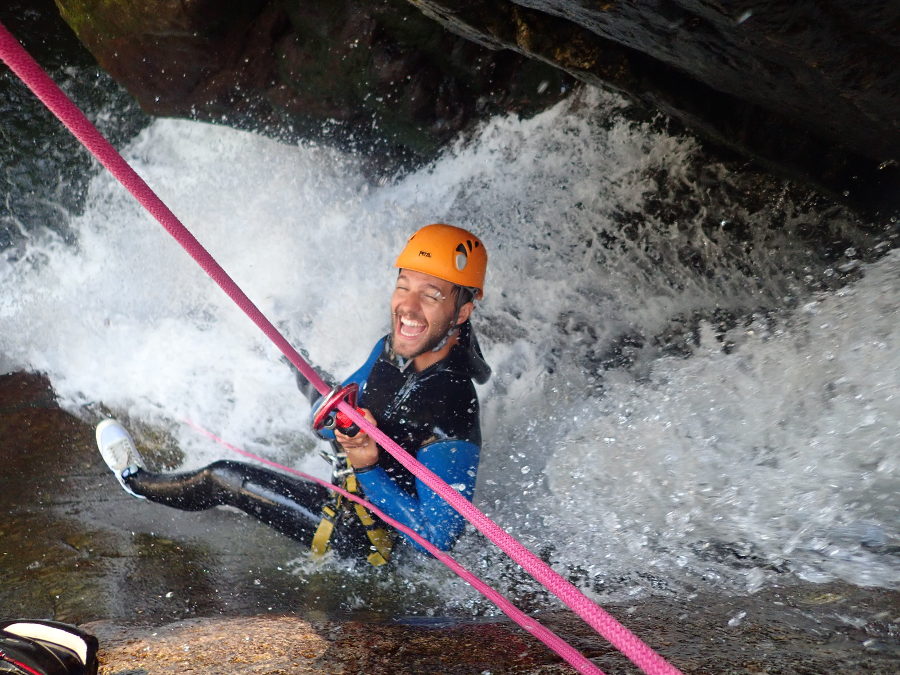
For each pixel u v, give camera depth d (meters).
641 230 8.17
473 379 4.55
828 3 2.99
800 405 5.16
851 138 5.00
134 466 4.76
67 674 2.54
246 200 8.75
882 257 6.53
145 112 8.30
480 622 3.23
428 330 4.28
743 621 2.85
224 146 8.77
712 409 5.54
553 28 4.71
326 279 8.26
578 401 6.49
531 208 8.45
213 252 8.61
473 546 4.40
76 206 8.77
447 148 8.20
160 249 8.52
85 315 7.71
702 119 5.43
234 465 4.55
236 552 4.45
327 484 4.15
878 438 4.50
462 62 7.47
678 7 3.46
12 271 8.42
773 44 3.32
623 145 8.12
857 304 6.13
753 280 7.57
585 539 4.34
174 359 7.09
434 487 2.37
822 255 7.23
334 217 8.61
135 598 3.89
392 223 8.54
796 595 3.10
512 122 8.05
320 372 5.60
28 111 8.95
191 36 7.15
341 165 8.52
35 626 2.71
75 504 4.90
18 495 4.98
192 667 2.79
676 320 7.68
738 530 4.01
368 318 7.84
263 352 7.26
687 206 7.93
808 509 4.04
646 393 6.25
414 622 3.38
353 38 7.20
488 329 7.83
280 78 7.68
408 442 4.24
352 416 2.84
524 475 5.33
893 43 3.16
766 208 7.58
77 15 7.42
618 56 4.88
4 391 6.39
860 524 3.77
